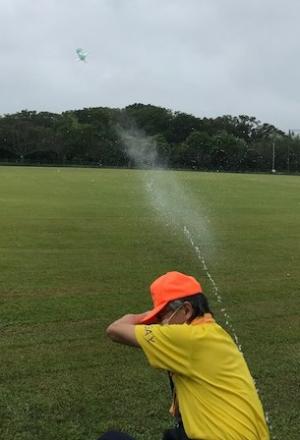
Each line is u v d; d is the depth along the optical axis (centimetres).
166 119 9938
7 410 533
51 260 1190
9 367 627
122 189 3222
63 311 833
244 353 695
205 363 324
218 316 844
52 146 9488
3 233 1515
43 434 496
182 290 343
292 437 509
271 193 3353
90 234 1535
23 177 4447
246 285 1041
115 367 638
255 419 320
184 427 327
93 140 9244
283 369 652
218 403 319
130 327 339
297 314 870
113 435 365
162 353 326
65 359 655
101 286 991
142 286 1002
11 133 9556
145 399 565
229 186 3938
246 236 1614
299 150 10156
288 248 1450
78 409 541
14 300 879
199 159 9312
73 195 2741
